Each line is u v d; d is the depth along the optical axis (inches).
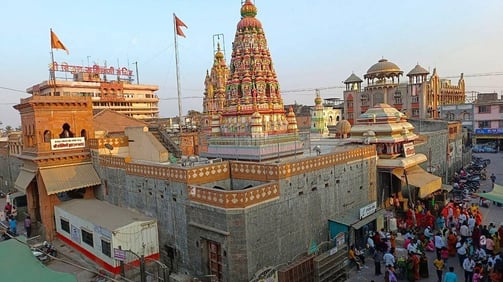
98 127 1470.2
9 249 629.6
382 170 1115.3
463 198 1237.1
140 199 908.6
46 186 1015.0
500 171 1780.3
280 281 636.1
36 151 1055.0
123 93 3385.8
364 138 1178.0
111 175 1032.2
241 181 814.5
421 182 1082.1
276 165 732.7
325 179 860.6
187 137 1534.2
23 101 1096.8
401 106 2832.2
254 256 674.8
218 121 1072.2
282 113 1040.8
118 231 762.8
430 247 831.7
